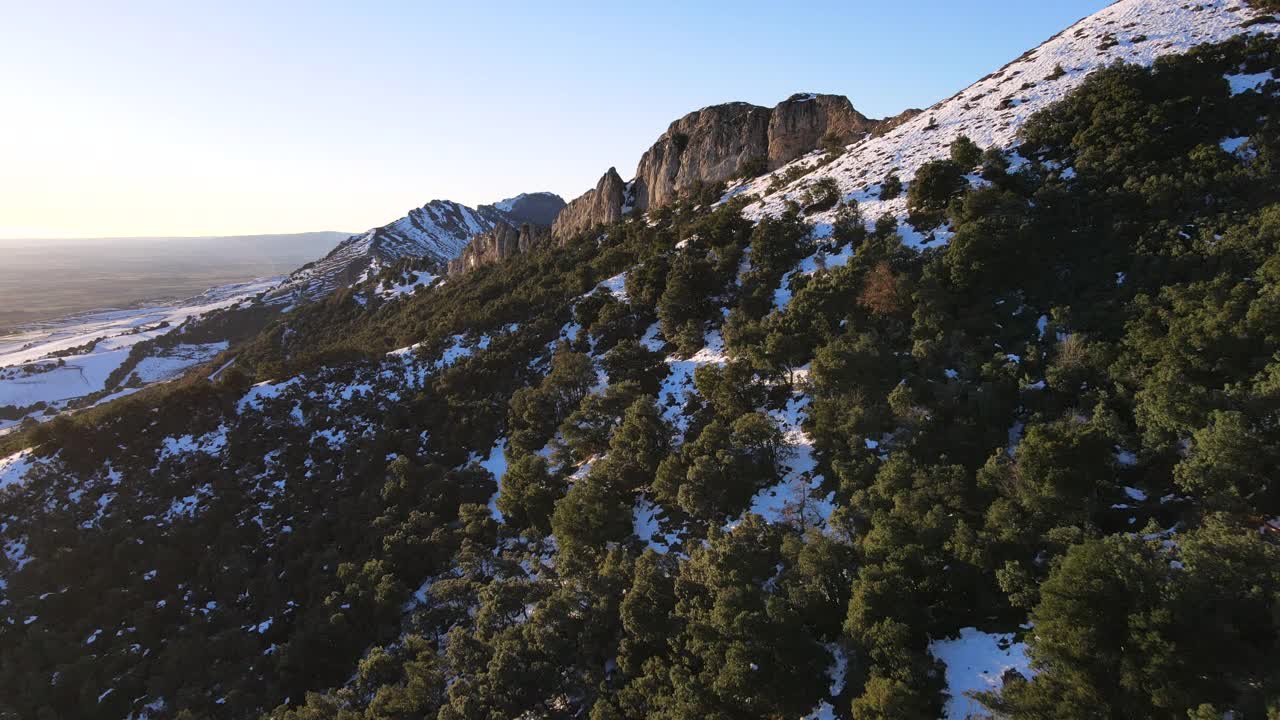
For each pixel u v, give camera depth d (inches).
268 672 2255.2
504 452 3169.3
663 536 2196.1
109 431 3624.5
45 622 2600.9
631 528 2297.0
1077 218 2650.1
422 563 2549.2
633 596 1707.7
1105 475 1445.6
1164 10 4215.1
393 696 1748.3
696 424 2625.5
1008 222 2598.4
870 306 2598.4
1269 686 908.0
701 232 4286.4
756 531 1809.8
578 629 1835.6
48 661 2421.3
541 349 4015.8
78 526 3058.6
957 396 1951.3
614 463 2491.4
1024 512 1448.1
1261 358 1551.4
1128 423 1694.1
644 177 7308.1
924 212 3255.4
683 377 3085.6
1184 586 1018.7
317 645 2213.3
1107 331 2033.7
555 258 5880.9
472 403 3572.8
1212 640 970.7
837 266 2957.7
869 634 1298.0
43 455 3518.7
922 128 4530.0
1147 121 2896.2
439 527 2684.5
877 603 1333.7
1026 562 1327.5
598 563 2101.4
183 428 3700.8
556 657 1753.2
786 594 1553.9
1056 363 1943.9
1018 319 2301.9
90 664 2356.1
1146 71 3265.3
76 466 3430.1
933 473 1627.7
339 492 3149.6
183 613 2637.8
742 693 1358.3
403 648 2102.6
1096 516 1443.2
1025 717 1037.8
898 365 2217.0
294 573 2704.2
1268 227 2033.7
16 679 2333.9
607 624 1814.7
